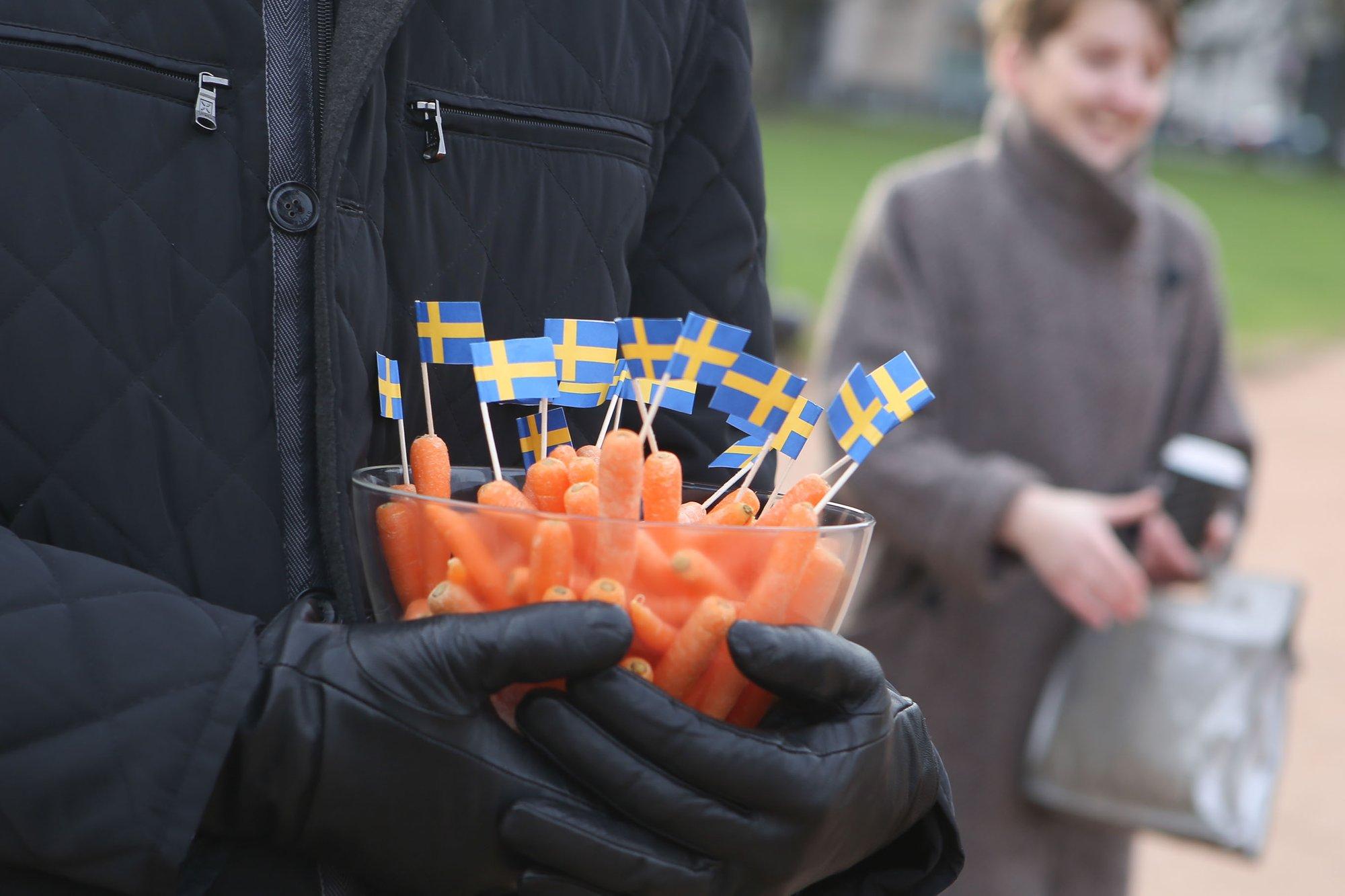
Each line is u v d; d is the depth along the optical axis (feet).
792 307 11.84
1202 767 6.19
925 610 6.68
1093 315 6.77
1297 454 27.20
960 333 6.83
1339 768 12.78
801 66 135.23
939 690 6.68
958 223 6.82
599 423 3.23
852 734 2.39
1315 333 43.86
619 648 2.19
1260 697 6.34
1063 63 6.61
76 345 2.50
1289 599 6.67
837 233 53.52
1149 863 10.81
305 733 2.19
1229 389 7.34
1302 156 136.98
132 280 2.52
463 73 2.90
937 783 2.73
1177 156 130.62
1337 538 20.95
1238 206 87.56
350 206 2.64
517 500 2.43
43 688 2.14
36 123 2.47
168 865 2.13
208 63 2.58
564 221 3.06
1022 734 6.65
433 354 2.69
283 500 2.61
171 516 2.56
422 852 2.26
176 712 2.18
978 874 6.64
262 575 2.59
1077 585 6.05
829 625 2.56
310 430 2.63
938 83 137.69
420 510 2.34
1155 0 6.58
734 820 2.26
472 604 2.36
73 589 2.25
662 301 3.45
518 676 2.22
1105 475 6.83
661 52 3.28
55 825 2.11
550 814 2.23
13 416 2.49
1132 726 6.29
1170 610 6.59
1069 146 6.68
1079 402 6.77
